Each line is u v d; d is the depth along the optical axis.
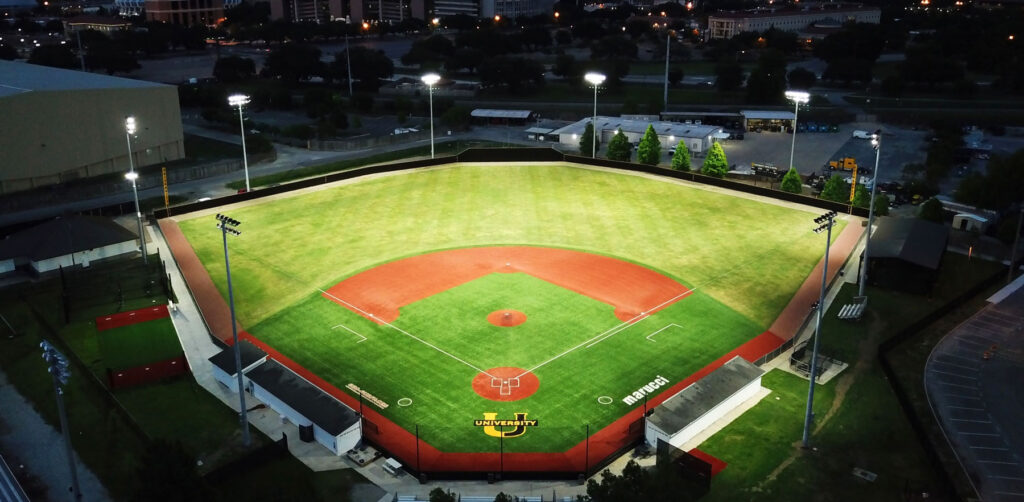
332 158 144.00
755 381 61.34
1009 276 84.75
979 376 65.00
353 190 118.06
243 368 62.50
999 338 71.62
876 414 59.00
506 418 58.25
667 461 49.78
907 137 163.38
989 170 109.19
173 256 90.25
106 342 70.19
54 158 123.38
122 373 62.06
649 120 175.25
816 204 107.94
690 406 56.97
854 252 90.88
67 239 87.38
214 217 104.75
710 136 150.75
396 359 66.94
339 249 92.50
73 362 66.69
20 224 99.94
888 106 193.75
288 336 71.25
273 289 81.06
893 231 87.00
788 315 75.00
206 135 161.75
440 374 64.50
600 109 192.12
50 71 147.25
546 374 64.38
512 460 53.56
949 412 59.72
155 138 137.62
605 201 111.62
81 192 118.38
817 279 83.12
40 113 120.19
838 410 59.50
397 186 120.06
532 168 130.88
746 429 57.00
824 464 53.03
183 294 80.38
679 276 83.94
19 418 59.00
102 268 87.81
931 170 119.62
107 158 130.88
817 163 142.38
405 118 181.00
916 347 69.75
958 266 88.69
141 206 112.12
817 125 169.12
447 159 133.62
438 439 56.06
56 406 60.28
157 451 43.00
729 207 108.31
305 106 191.25
